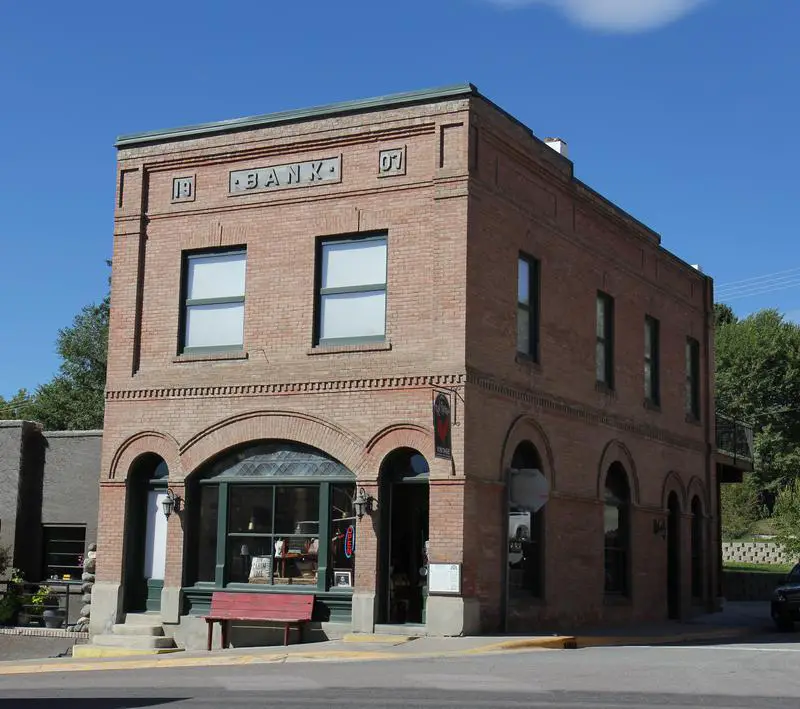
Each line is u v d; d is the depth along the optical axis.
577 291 24.41
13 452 25.56
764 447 65.19
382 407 20.39
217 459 21.98
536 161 22.78
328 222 21.42
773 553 53.59
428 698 12.65
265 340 21.64
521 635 20.03
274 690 13.70
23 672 18.47
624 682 14.05
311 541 21.12
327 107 21.56
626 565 26.14
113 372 22.84
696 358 31.70
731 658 17.09
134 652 20.52
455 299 20.06
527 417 21.83
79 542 25.44
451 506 19.56
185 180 22.88
